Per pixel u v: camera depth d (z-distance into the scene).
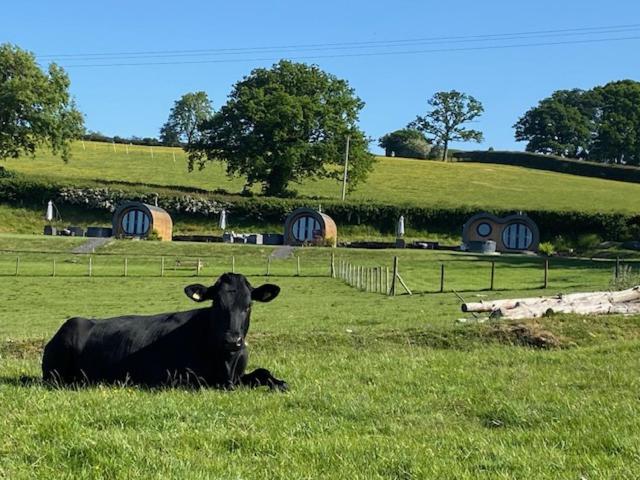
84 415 9.96
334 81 114.06
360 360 16.52
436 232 96.62
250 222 98.31
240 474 7.83
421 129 196.25
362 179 113.50
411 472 8.01
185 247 70.06
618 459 8.59
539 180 139.62
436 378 13.97
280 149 106.75
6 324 28.98
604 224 90.56
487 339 20.23
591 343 19.88
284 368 15.22
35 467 7.91
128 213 81.75
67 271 54.84
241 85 114.00
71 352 13.04
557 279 49.28
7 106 105.81
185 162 142.88
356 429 9.85
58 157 139.25
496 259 64.81
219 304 12.50
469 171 146.00
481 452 8.80
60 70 111.06
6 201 99.00
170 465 7.96
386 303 35.38
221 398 11.52
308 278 52.16
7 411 10.28
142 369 12.79
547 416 10.74
